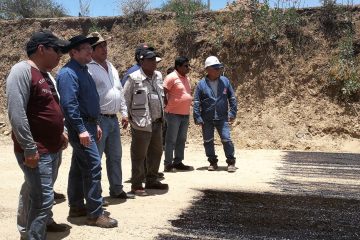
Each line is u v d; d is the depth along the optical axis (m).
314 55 13.37
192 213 5.82
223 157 10.52
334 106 12.62
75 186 5.55
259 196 6.75
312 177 8.15
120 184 6.43
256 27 14.01
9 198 6.53
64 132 4.57
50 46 4.26
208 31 14.62
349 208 6.15
